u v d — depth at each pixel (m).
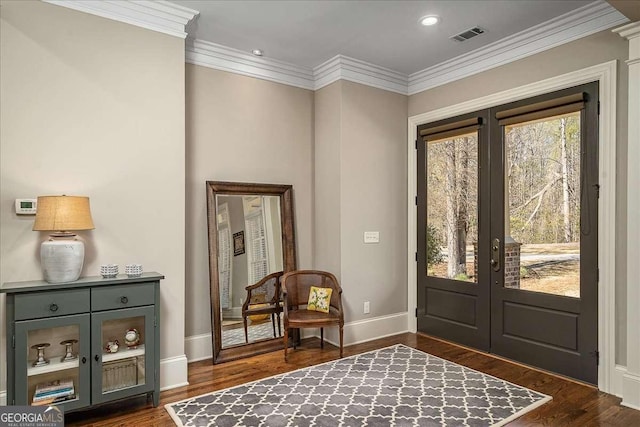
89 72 2.83
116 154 2.93
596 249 3.09
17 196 2.60
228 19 3.28
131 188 2.98
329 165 4.27
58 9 2.73
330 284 4.09
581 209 3.19
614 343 2.97
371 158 4.36
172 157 3.16
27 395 2.40
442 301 4.31
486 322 3.88
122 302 2.68
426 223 4.48
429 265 4.45
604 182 3.03
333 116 4.21
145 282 2.76
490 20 3.26
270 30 3.47
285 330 3.70
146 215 3.04
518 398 2.89
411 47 3.81
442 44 3.73
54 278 2.50
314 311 3.94
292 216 4.29
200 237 3.77
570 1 2.97
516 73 3.61
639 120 2.76
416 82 4.52
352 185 4.20
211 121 3.83
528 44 3.50
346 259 4.16
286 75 4.28
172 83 3.16
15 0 2.59
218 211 3.83
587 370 3.14
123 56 2.96
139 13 3.00
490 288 3.84
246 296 3.91
